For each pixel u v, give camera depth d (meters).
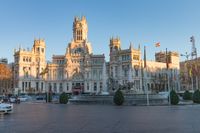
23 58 192.25
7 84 181.75
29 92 183.75
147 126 25.94
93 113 42.94
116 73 186.88
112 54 191.25
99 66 192.62
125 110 49.12
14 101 98.69
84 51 199.00
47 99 100.81
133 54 179.88
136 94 73.31
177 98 68.25
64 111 48.69
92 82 191.50
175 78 190.00
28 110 52.97
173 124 27.28
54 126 26.70
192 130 22.92
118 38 194.75
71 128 25.12
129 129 24.03
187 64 170.88
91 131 23.09
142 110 48.59
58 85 195.62
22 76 190.00
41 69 196.12
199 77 159.75
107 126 26.36
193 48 130.75
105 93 87.00
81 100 80.44
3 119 34.75
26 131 23.33
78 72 195.62
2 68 174.00
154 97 74.62
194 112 42.72
